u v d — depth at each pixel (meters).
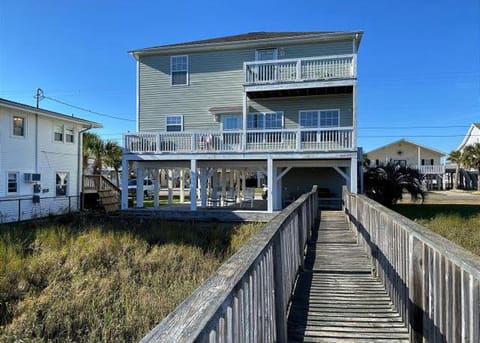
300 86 13.76
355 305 3.79
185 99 17.19
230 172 22.12
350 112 15.27
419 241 2.70
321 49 15.68
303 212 5.80
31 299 5.03
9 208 13.91
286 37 15.65
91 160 25.41
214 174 17.38
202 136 13.96
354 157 12.70
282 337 2.74
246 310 1.64
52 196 16.33
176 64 17.33
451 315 2.03
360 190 15.82
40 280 5.96
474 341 1.70
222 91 16.78
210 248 8.43
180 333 0.91
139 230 10.80
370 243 5.35
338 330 3.18
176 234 10.16
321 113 15.56
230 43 16.33
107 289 5.40
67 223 12.61
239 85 16.59
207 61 16.97
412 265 2.80
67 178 17.36
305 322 3.36
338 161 13.42
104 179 19.50
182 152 14.04
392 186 16.44
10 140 14.14
